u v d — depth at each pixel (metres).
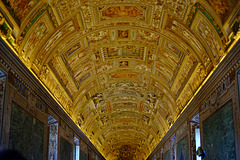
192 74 18.36
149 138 46.44
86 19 16.78
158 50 20.53
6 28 11.12
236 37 11.62
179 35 17.03
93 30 18.16
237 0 10.60
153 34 18.73
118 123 42.88
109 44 20.55
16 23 11.75
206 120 15.88
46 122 16.48
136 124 43.06
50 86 18.17
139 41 20.17
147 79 26.09
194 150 19.48
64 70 19.70
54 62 17.77
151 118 36.44
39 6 12.82
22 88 12.62
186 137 21.23
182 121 22.69
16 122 11.77
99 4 15.70
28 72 12.91
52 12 14.07
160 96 27.78
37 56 15.01
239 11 10.79
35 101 14.52
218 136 13.66
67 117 21.66
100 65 23.45
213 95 14.50
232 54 11.40
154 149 42.34
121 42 20.42
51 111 17.70
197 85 18.25
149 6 15.94
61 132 20.12
